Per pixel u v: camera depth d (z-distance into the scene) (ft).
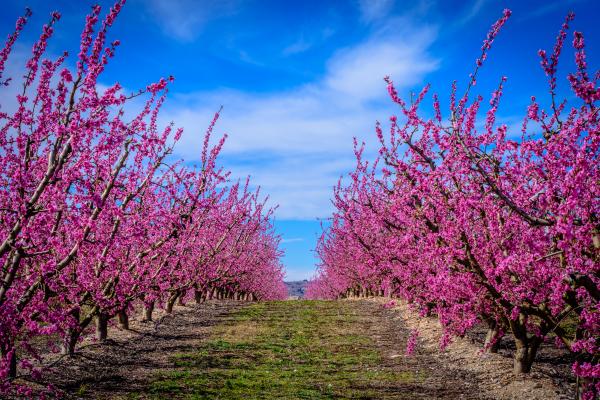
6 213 26.27
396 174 38.06
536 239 26.05
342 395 35.65
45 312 25.64
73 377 37.65
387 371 44.04
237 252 100.32
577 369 23.20
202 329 69.77
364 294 132.67
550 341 51.55
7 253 25.48
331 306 102.17
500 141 29.68
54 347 27.53
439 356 48.67
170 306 82.17
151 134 39.40
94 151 24.97
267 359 49.49
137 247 48.29
